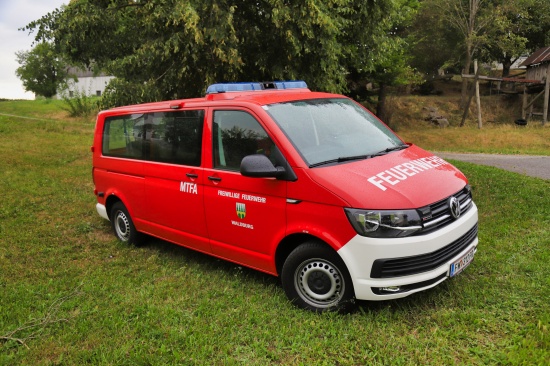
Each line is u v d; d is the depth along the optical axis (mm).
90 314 4191
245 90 4938
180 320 3971
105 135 6281
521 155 14727
